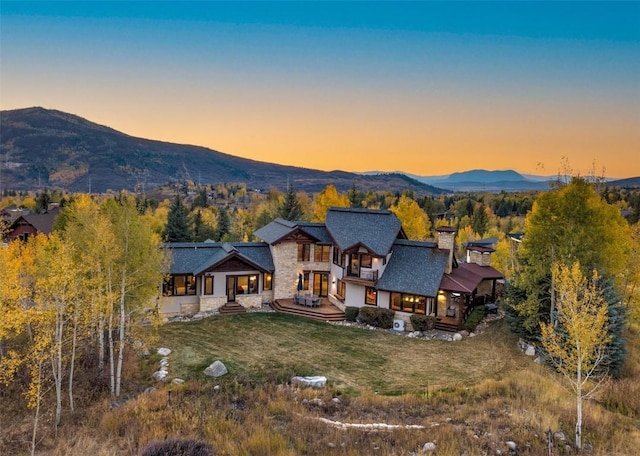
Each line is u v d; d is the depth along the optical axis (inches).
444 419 705.0
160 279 976.3
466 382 920.9
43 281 750.5
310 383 878.4
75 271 769.6
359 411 751.7
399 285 1307.8
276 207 3105.3
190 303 1417.3
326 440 613.0
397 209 2273.6
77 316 797.9
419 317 1246.9
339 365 1010.7
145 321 1264.8
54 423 739.4
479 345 1155.3
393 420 705.6
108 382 908.0
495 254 1985.7
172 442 552.7
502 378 932.0
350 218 1557.6
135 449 586.9
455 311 1341.0
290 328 1272.1
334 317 1362.0
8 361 731.4
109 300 827.4
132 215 897.5
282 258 1523.1
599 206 1059.9
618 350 983.0
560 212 1064.2
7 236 2395.4
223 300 1434.5
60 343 738.8
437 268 1321.4
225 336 1193.4
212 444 573.3
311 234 1530.5
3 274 742.5
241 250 1539.1
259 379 928.3
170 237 2465.6
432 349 1122.0
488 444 599.8
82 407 818.2
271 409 740.0
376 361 1037.8
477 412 732.0
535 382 878.4
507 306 1202.0
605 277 1045.8
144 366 989.8
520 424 669.3
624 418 762.8
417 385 905.5
